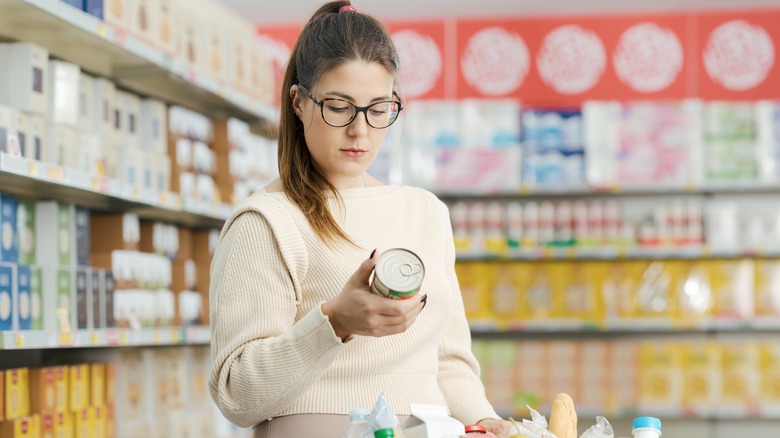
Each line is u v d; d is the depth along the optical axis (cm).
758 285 677
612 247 682
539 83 769
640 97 762
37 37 365
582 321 678
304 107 183
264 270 177
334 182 193
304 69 182
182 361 466
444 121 695
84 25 341
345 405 179
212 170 484
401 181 688
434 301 190
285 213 181
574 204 693
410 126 694
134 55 393
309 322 162
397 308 157
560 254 681
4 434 319
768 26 754
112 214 406
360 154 182
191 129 462
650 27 763
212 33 474
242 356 170
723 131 683
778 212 682
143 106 427
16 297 323
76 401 364
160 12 418
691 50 759
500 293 685
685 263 681
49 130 346
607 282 681
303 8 748
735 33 756
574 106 749
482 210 693
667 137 682
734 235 681
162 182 429
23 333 308
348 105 178
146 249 441
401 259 159
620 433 711
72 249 362
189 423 462
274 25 788
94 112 384
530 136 691
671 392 676
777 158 678
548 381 680
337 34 179
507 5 751
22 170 304
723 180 680
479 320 682
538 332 731
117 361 409
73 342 338
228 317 176
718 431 709
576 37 768
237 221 182
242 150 509
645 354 679
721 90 756
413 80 778
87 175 344
